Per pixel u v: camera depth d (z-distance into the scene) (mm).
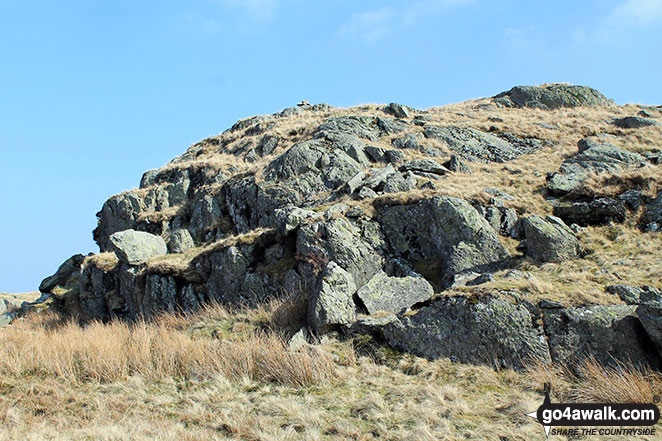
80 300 25859
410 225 18406
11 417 10258
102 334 15312
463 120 33375
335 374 12055
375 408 10164
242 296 18438
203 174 30547
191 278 20250
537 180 21922
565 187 20172
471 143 27969
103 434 9219
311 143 26438
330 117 34031
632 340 11172
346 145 26188
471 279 15039
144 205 29875
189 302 19641
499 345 11852
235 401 11000
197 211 26734
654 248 15867
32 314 26219
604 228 17594
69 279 29828
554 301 12117
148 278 20953
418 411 9859
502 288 12914
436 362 12094
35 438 8953
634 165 21203
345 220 18391
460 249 16516
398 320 13234
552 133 29953
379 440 8938
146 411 10656
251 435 9266
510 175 23156
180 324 17531
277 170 25578
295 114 42344
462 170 23828
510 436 8750
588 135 28844
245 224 24531
